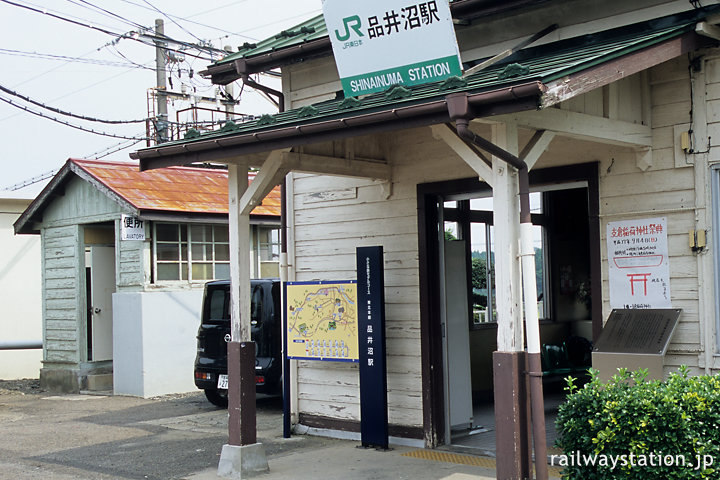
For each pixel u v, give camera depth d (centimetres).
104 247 1436
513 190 571
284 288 912
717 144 643
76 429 1017
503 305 564
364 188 879
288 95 956
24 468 796
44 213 1470
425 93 572
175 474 748
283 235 945
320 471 728
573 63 530
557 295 1190
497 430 562
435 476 694
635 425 486
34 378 1644
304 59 896
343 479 696
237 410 722
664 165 668
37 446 909
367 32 630
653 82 678
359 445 839
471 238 1068
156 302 1288
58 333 1445
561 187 764
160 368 1289
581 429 511
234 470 715
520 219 564
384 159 848
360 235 881
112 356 1437
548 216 1184
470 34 800
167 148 719
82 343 1409
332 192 908
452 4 757
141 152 741
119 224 1323
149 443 910
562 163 728
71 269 1421
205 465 783
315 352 869
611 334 659
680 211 658
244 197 739
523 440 562
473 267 1069
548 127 587
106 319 1430
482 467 723
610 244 694
